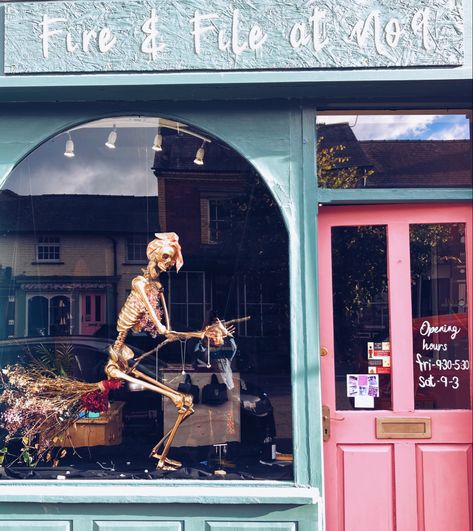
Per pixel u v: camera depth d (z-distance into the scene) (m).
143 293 3.93
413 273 3.78
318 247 3.80
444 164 3.74
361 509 3.71
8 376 3.96
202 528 3.51
